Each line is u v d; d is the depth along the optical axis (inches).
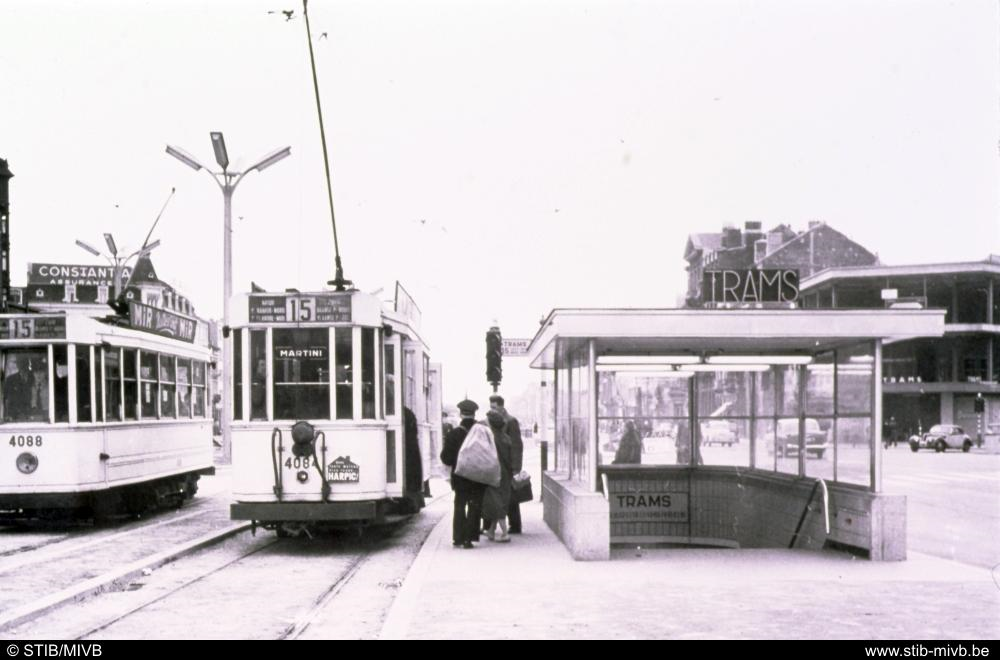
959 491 994.1
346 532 621.3
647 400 607.8
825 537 486.0
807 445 523.8
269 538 597.6
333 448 518.6
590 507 452.4
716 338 466.6
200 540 555.8
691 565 432.5
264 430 519.2
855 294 2738.7
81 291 3230.8
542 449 878.4
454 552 484.1
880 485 449.1
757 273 475.8
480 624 308.8
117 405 666.2
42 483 611.8
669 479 605.9
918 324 444.1
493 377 839.1
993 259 2583.7
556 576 402.6
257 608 358.9
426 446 684.7
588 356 475.8
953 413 2637.8
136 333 700.7
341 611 353.1
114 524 678.5
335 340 524.7
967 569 415.8
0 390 618.2
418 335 654.5
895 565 428.8
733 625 304.8
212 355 909.8
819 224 3110.2
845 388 479.8
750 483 595.5
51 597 365.1
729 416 608.1
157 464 734.5
